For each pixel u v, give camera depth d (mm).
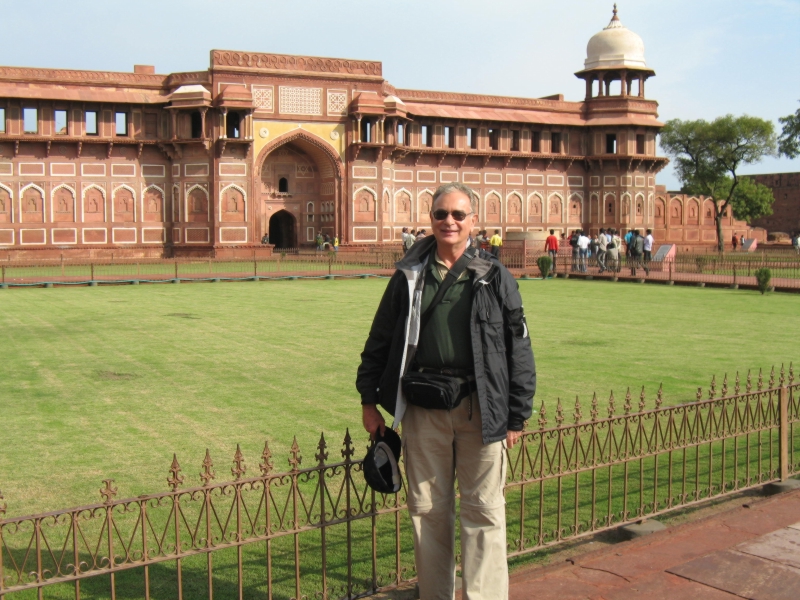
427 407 2057
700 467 3662
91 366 5855
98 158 19234
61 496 3217
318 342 6980
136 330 7723
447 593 2154
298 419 4383
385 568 2611
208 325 8102
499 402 2045
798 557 2533
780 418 3285
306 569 2607
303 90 20125
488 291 2062
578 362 6043
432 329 2080
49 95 18297
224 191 19547
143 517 2086
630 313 9398
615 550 2615
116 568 2053
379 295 11555
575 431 2697
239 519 2184
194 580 2527
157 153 19812
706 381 5367
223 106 19031
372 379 2176
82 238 19172
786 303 10633
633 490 3332
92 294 11625
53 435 4059
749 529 2779
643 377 5484
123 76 19156
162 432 4121
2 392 5012
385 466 2111
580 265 16047
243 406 4664
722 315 9188
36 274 14867
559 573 2463
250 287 13062
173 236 20016
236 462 2189
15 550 2729
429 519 2117
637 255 17797
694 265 15773
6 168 18406
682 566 2484
